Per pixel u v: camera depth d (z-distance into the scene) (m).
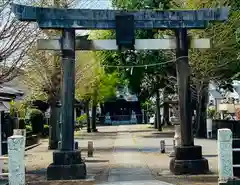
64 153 15.77
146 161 21.31
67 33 16.23
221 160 13.00
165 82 43.59
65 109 16.14
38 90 30.55
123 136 43.81
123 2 34.84
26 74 26.39
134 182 14.88
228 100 51.34
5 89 21.78
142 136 42.88
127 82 49.75
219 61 31.05
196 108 38.31
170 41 16.84
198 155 16.39
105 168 18.92
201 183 14.58
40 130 41.22
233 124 31.02
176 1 29.95
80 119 62.53
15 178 12.59
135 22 16.31
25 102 37.56
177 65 16.91
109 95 50.28
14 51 16.83
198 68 31.23
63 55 16.27
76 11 16.02
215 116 49.97
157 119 55.31
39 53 26.41
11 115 31.48
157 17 16.34
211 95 57.62
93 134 48.09
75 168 15.65
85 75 35.50
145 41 16.73
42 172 18.27
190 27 16.52
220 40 29.16
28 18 15.68
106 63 41.72
